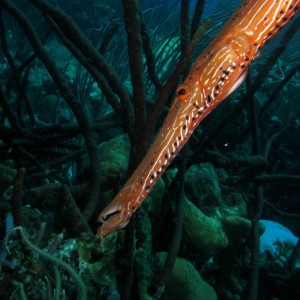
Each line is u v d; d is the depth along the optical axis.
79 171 0.62
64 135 0.59
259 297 0.64
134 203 0.21
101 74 0.43
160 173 0.20
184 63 0.26
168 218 0.49
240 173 0.63
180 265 0.45
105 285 0.39
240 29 0.20
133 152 0.32
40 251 0.29
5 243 0.29
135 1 0.28
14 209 0.31
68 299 0.33
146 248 0.41
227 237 0.54
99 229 0.21
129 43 0.29
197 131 0.67
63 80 0.46
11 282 0.30
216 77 0.20
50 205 0.52
